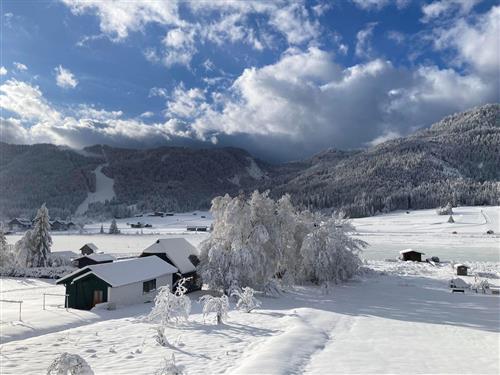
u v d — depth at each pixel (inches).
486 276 2281.0
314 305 1422.2
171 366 525.3
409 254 3063.5
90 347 788.0
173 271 1644.9
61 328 1049.5
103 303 1315.2
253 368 611.2
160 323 995.9
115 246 4202.8
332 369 626.8
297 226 2041.1
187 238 5088.6
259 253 1663.4
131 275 1421.0
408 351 761.0
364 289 1865.2
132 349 770.8
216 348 770.2
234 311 1230.3
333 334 914.7
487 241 4284.0
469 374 612.7
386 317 1195.3
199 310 1259.8
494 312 1302.9
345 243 2090.3
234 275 1579.7
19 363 684.7
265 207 1781.5
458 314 1263.5
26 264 2635.3
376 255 3462.1
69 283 1350.9
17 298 1582.2
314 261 1940.2
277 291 1704.0
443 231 5526.6
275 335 880.9
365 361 678.5
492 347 810.2
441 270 2529.5
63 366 490.9
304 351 736.3
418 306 1418.6
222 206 1765.5
